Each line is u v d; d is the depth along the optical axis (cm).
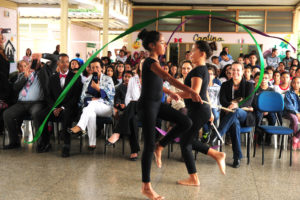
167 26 1394
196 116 318
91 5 1273
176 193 313
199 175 370
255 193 318
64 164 402
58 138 512
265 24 1356
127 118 425
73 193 307
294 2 1295
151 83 285
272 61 1167
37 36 1925
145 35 290
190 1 1347
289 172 388
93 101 462
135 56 1209
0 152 451
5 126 480
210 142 416
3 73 502
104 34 1128
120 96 538
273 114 526
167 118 299
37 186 323
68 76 467
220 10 1372
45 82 473
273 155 469
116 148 493
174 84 281
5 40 1241
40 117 458
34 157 430
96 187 324
